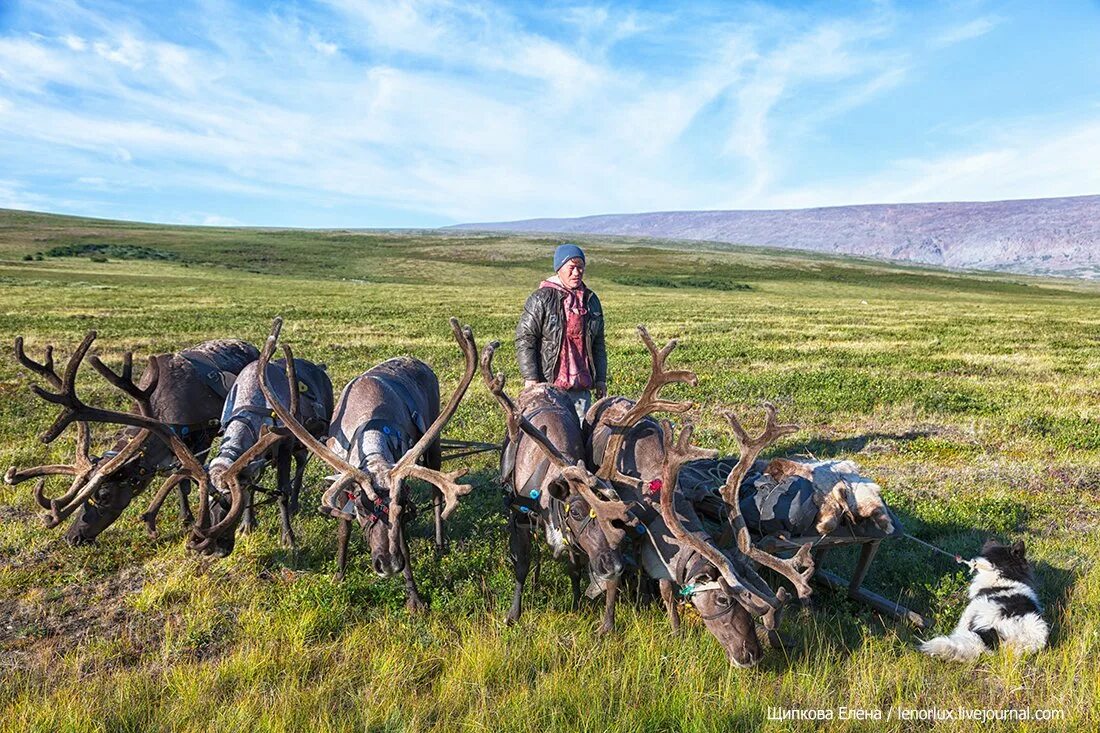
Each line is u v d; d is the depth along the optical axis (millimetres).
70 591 6441
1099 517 8148
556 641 5363
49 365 5832
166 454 6898
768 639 5145
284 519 7234
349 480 5582
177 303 41625
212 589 6367
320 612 5789
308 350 21422
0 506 8148
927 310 48750
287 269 96188
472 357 5781
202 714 4668
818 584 6379
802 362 19766
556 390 6398
